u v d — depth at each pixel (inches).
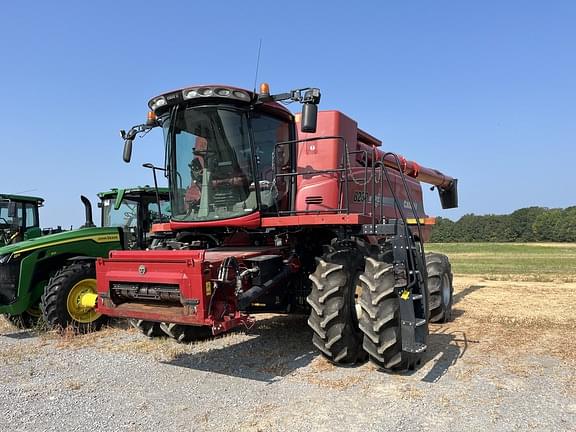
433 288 326.3
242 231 264.4
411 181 385.7
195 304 193.8
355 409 176.1
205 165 251.9
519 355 243.6
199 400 187.6
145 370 227.8
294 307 259.0
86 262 328.8
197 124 249.4
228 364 234.5
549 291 492.1
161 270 204.5
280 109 255.9
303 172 251.3
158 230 276.5
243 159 245.0
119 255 219.6
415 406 178.1
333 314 219.3
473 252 1740.9
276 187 254.1
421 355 227.8
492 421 163.9
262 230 261.0
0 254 314.7
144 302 220.4
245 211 244.5
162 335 290.0
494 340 275.4
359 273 239.5
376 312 212.2
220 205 250.4
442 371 219.6
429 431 157.2
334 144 264.7
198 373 221.5
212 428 161.9
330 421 165.6
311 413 172.7
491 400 182.9
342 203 265.4
